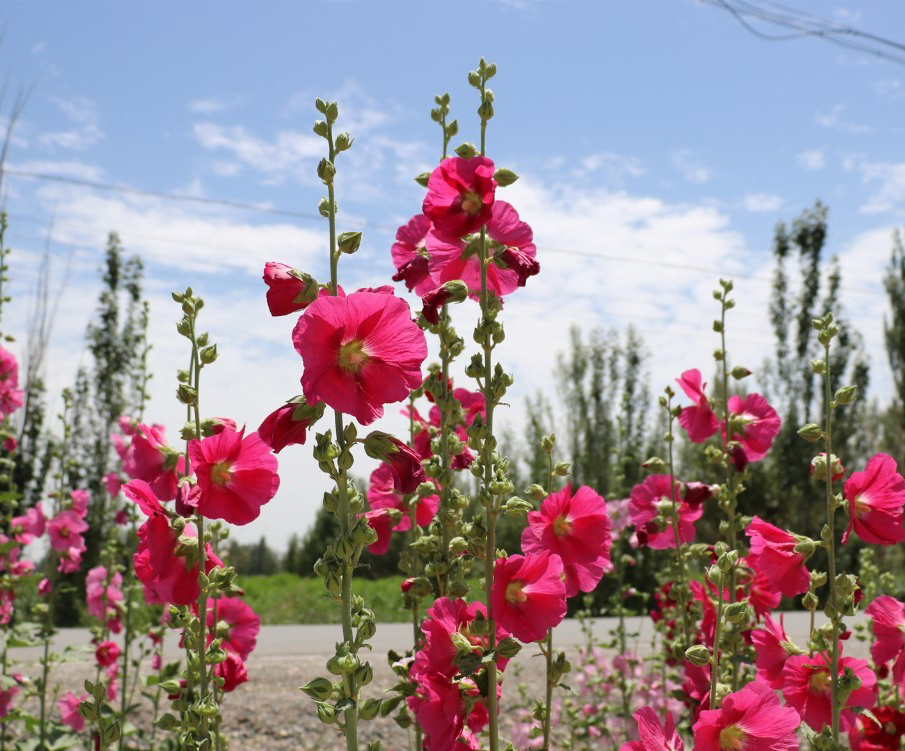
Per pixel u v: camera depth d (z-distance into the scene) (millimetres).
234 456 2170
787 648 2500
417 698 2303
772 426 3635
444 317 2586
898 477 2400
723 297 3688
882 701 3389
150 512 2252
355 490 1862
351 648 1803
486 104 2246
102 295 15719
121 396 11422
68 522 5273
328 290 1964
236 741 5598
